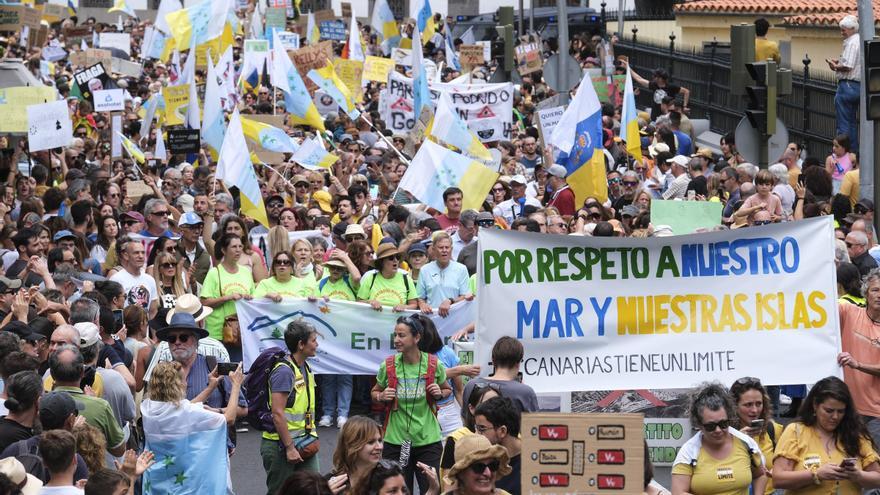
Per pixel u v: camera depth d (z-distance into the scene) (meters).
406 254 21.38
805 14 43.97
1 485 10.52
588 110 26.56
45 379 14.80
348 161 30.23
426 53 56.00
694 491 12.45
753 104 23.78
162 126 35.19
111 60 48.38
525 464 10.52
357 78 39.22
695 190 27.52
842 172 28.84
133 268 19.50
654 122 38.84
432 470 12.20
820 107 35.88
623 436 10.48
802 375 15.27
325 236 22.95
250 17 61.38
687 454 12.52
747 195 25.02
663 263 15.26
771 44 35.41
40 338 15.29
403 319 15.07
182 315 15.33
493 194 27.20
